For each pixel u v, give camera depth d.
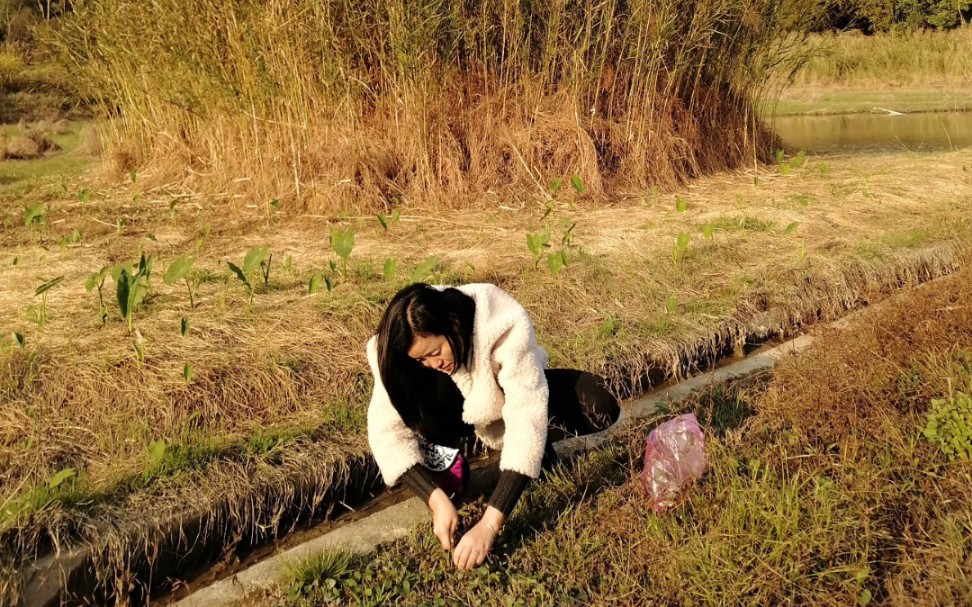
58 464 2.88
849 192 6.86
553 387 2.81
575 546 2.47
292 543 2.81
